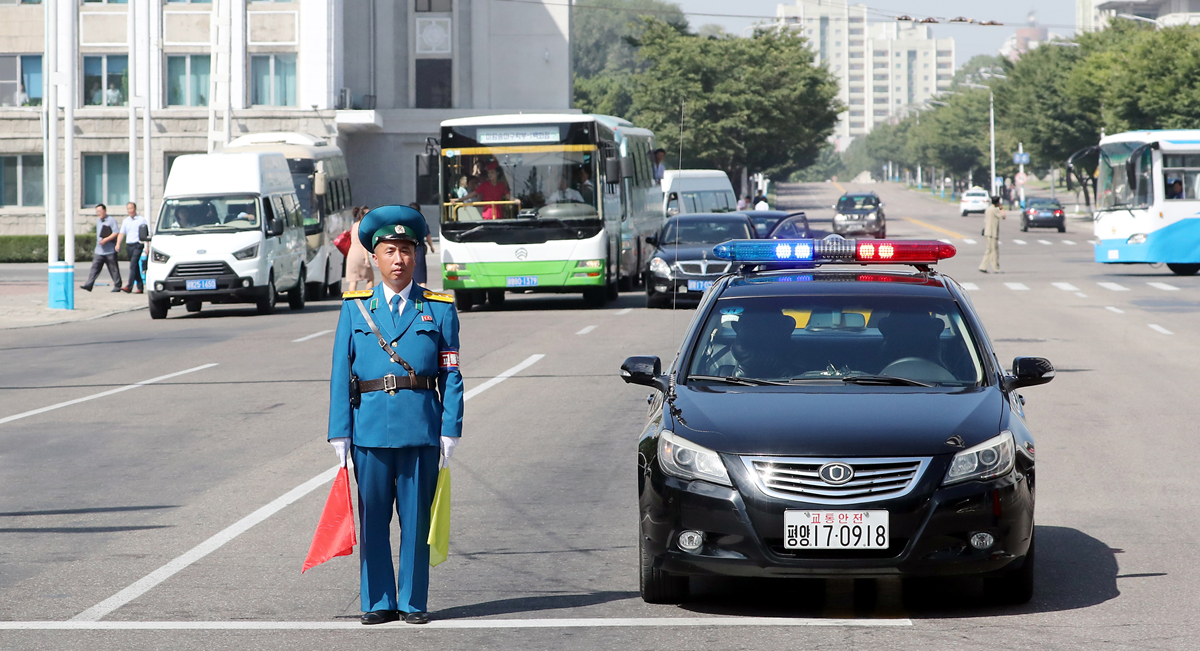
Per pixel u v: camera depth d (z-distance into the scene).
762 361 15.41
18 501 20.48
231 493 20.80
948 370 15.18
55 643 12.91
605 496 20.12
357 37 124.12
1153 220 71.69
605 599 14.53
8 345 47.47
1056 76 173.50
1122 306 54.03
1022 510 13.34
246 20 114.25
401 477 13.59
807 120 155.50
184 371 38.03
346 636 13.13
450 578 15.55
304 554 16.80
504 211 55.19
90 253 106.06
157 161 112.06
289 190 63.09
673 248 57.12
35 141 111.94
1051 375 15.02
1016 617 13.60
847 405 13.96
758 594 14.74
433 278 81.88
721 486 13.16
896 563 12.87
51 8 61.75
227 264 56.84
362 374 13.43
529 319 52.50
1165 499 19.52
